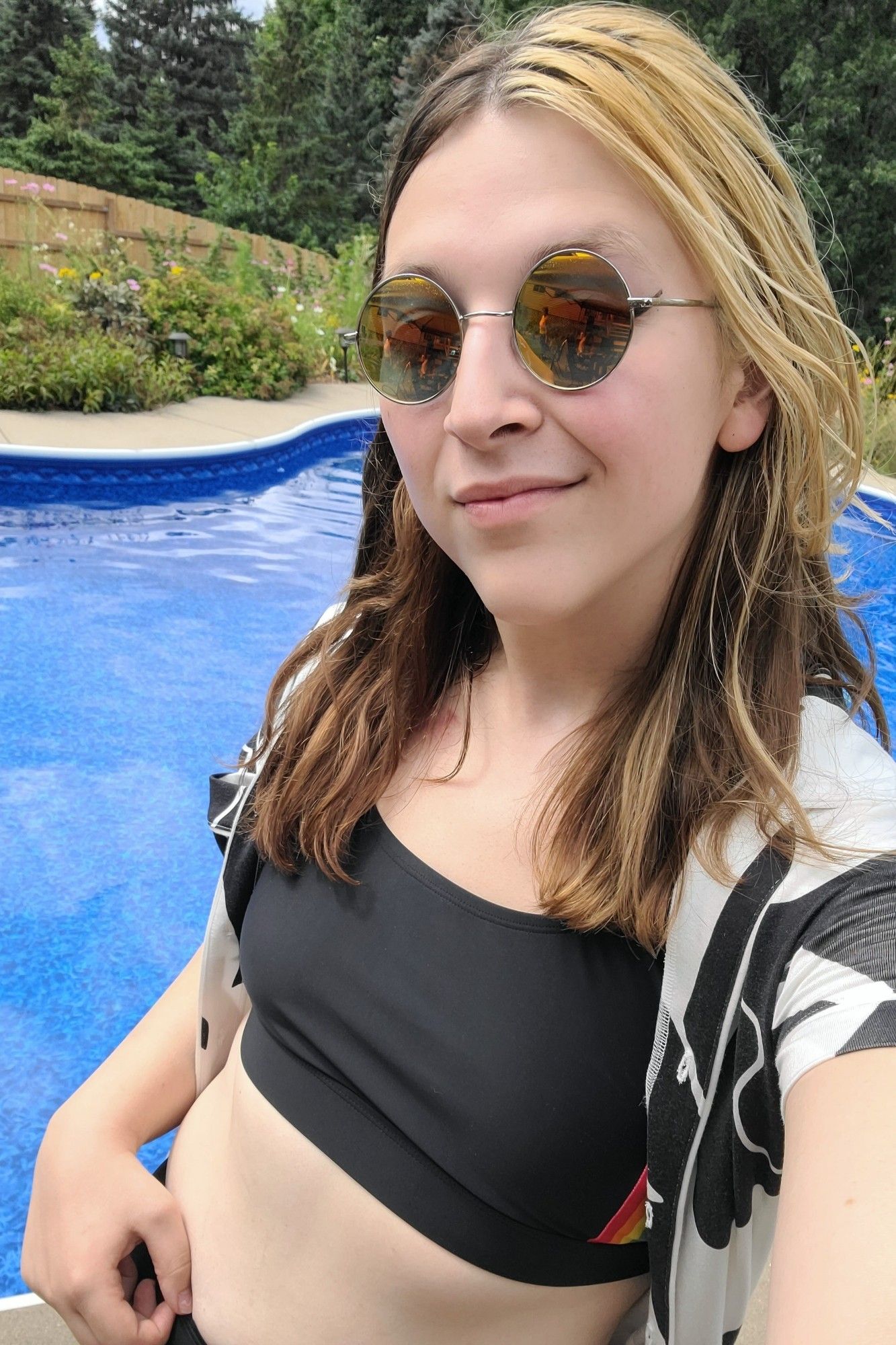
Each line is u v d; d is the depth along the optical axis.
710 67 0.86
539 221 0.80
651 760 0.89
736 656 0.89
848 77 18.88
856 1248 0.60
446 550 0.95
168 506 8.01
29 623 5.71
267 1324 1.03
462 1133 0.88
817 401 0.86
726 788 0.83
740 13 19.56
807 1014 0.70
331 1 37.75
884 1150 0.62
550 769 1.00
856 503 1.02
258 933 1.08
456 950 0.93
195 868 3.89
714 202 0.81
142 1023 1.36
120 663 5.37
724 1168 0.80
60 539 7.02
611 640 0.98
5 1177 2.60
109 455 7.84
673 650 0.93
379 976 0.95
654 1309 0.88
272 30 37.00
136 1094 1.26
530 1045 0.87
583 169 0.80
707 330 0.82
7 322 9.99
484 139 0.83
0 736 4.62
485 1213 0.89
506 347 0.82
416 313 0.87
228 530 7.61
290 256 16.94
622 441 0.80
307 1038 1.01
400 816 1.06
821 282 0.91
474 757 1.07
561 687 1.03
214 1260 1.10
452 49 1.03
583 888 0.88
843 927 0.72
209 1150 1.19
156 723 4.84
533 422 0.81
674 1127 0.81
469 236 0.82
